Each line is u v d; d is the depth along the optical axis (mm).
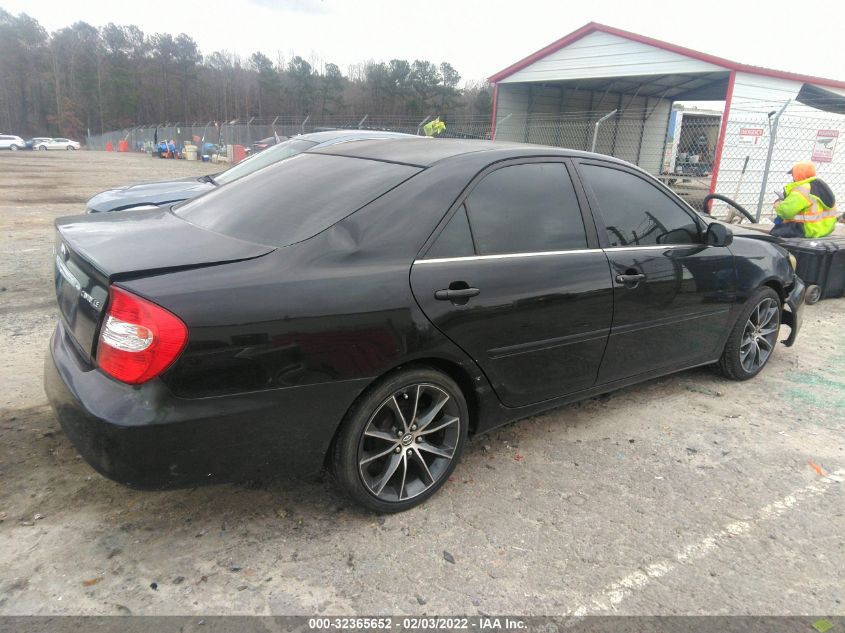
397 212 2711
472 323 2812
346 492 2703
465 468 3293
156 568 2424
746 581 2525
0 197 14852
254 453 2385
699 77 19234
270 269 2393
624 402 4246
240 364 2260
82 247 2535
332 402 2486
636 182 3744
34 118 96312
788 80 15375
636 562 2609
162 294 2172
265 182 3285
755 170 15469
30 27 98062
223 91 90125
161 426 2164
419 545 2646
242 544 2590
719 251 4145
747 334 4594
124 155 50688
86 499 2816
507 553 2623
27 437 3289
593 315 3324
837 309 7105
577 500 3037
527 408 3268
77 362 2439
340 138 7469
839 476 3373
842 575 2592
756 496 3148
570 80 18500
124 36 97250
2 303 5762
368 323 2498
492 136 20703
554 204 3264
